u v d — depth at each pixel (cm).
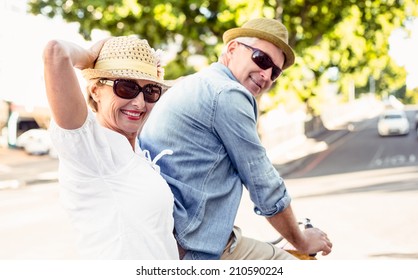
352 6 2247
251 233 1050
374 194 1634
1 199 2130
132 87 237
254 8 1967
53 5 1995
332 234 1019
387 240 945
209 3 2041
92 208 227
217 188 275
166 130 282
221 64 312
